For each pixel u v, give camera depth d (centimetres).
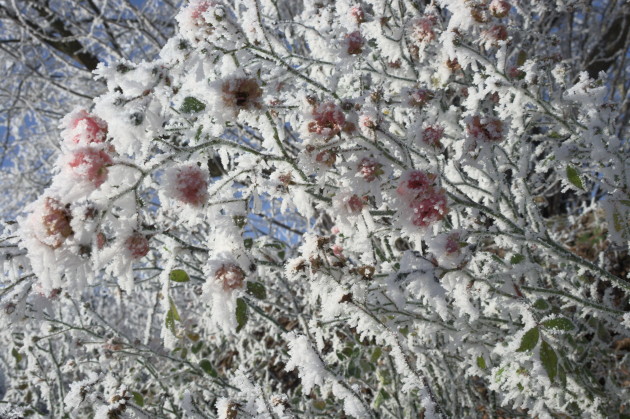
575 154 89
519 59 110
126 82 71
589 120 92
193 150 76
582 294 105
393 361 114
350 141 80
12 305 76
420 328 102
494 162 87
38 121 296
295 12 247
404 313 92
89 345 142
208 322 163
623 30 225
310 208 87
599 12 251
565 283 105
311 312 161
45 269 66
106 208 68
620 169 87
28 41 280
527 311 81
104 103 69
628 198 87
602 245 172
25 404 143
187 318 184
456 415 114
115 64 71
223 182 80
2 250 74
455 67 98
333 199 81
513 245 94
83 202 67
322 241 84
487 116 85
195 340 155
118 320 256
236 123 81
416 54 107
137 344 138
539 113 95
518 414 115
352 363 119
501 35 91
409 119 104
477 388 132
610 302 104
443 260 78
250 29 82
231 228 80
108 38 300
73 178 66
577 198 259
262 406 83
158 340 201
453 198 83
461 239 80
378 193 78
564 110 96
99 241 68
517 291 85
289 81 87
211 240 84
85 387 95
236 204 81
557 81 102
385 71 102
